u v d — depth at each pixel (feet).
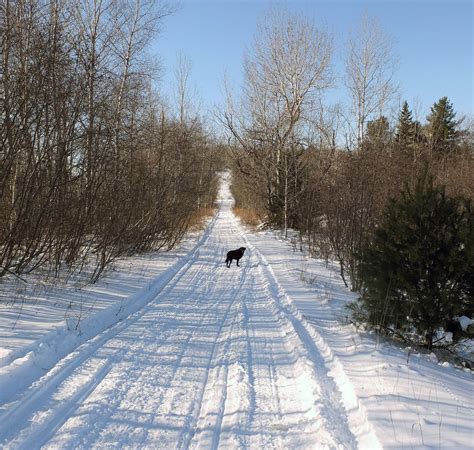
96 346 21.16
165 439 13.03
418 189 23.40
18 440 12.33
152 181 55.06
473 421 13.99
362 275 24.99
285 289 37.14
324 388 16.97
